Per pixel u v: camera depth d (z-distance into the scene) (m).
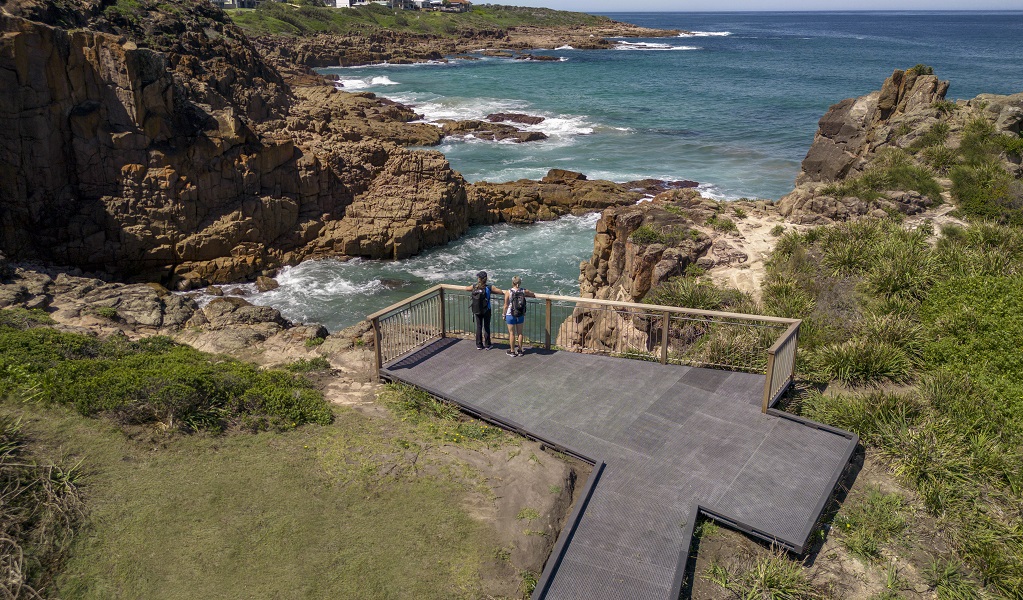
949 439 9.66
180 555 7.43
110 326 17.58
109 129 29.33
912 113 30.16
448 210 35.72
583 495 8.59
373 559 7.61
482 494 8.70
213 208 31.27
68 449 8.84
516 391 11.37
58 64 28.03
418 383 11.73
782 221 22.44
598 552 7.74
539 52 160.00
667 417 10.45
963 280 14.19
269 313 20.50
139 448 9.17
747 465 9.22
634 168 49.22
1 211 27.50
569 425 10.26
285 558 7.54
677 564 7.53
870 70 112.62
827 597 7.45
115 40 28.89
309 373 12.94
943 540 8.26
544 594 7.16
